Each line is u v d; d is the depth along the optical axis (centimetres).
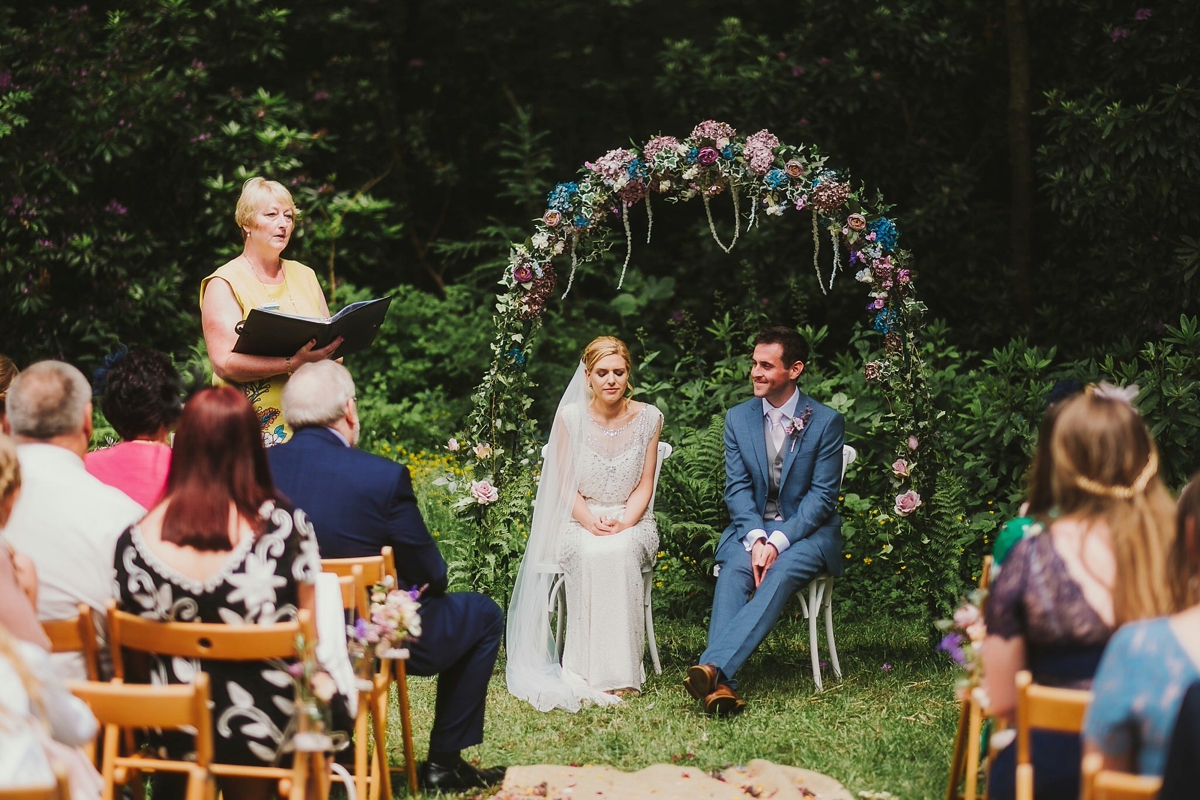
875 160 973
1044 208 972
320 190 1061
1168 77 830
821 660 509
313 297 488
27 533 286
